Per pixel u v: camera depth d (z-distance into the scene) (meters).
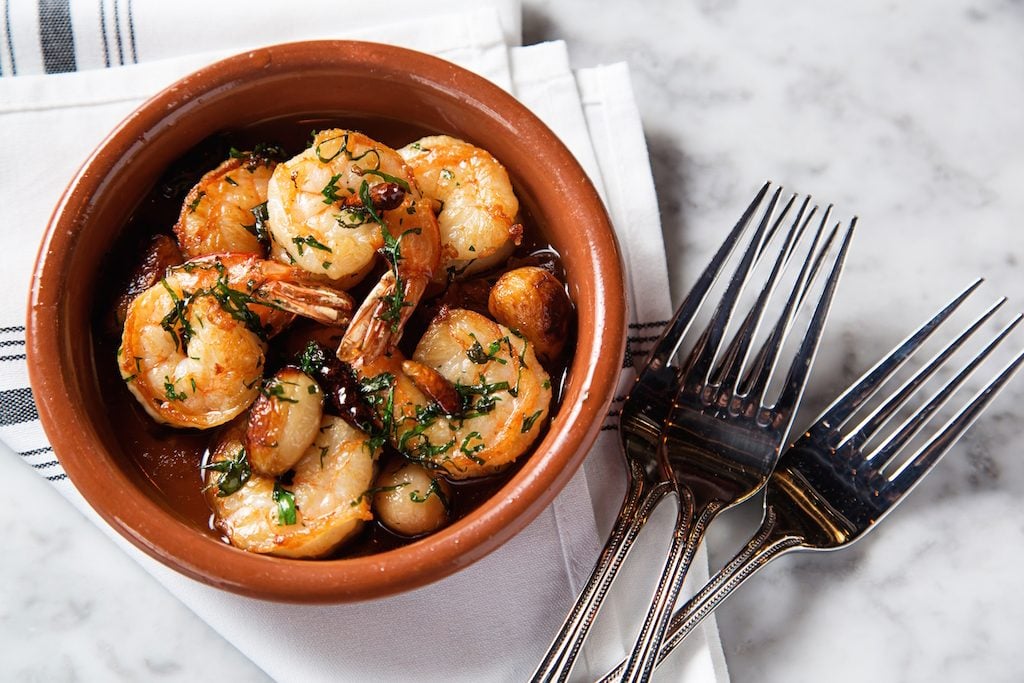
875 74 0.42
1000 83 0.42
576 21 0.42
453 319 0.34
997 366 0.41
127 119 0.34
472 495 0.35
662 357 0.38
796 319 0.41
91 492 0.32
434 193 0.35
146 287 0.34
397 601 0.37
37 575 0.39
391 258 0.33
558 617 0.38
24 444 0.38
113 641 0.39
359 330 0.33
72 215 0.34
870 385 0.39
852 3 0.42
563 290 0.35
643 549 0.38
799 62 0.42
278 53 0.35
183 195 0.35
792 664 0.39
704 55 0.42
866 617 0.40
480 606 0.38
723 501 0.38
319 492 0.33
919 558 0.40
